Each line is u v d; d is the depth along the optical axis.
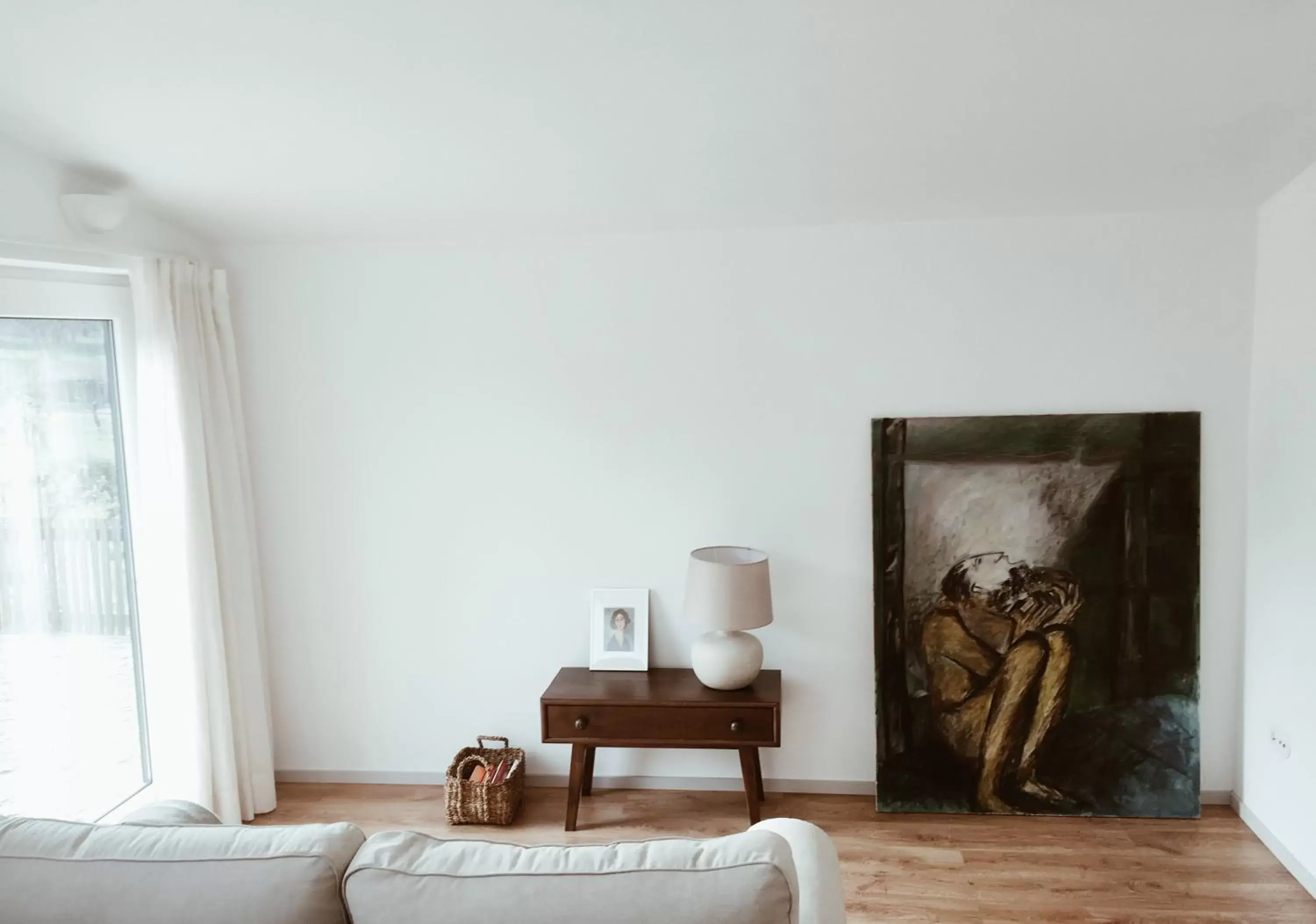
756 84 2.34
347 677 3.62
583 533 3.48
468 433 3.49
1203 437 3.20
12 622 2.71
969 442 3.27
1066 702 3.27
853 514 3.37
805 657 3.44
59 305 2.81
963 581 3.30
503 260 3.42
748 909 1.30
